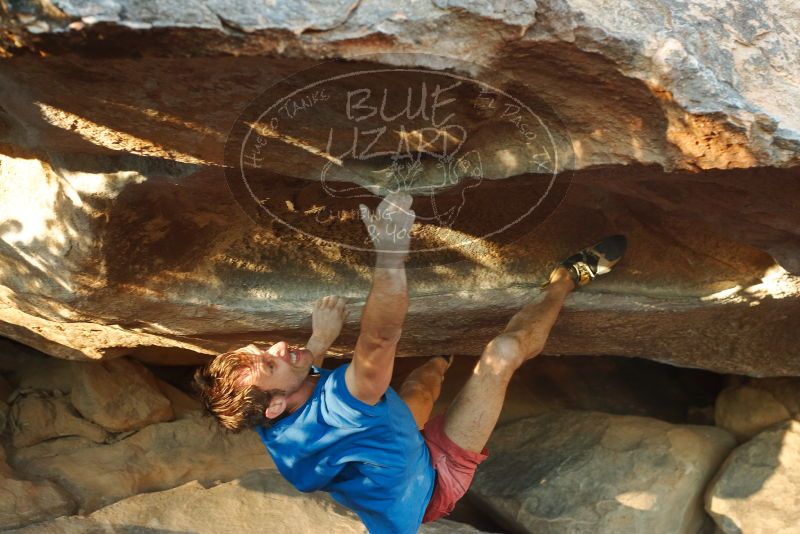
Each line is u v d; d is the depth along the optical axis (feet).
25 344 15.21
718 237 12.01
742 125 7.93
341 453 9.09
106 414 15.49
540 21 7.34
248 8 6.67
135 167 9.65
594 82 7.86
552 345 14.64
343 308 10.04
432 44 7.15
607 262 12.05
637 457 16.25
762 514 15.28
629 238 12.42
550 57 7.59
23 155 10.22
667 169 8.51
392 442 9.11
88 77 7.54
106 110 8.18
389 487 9.24
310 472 9.31
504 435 17.60
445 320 13.12
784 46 8.32
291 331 12.87
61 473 14.88
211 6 6.59
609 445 16.58
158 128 8.48
